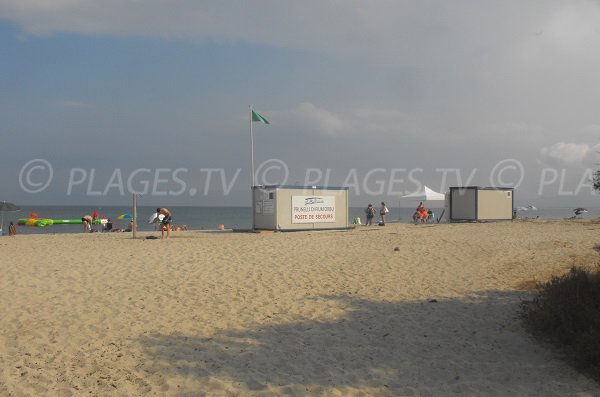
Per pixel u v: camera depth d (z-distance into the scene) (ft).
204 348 20.54
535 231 68.80
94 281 32.83
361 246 51.24
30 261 40.40
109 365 18.61
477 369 18.45
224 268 37.78
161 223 61.87
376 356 19.77
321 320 24.80
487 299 28.53
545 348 20.38
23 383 16.85
